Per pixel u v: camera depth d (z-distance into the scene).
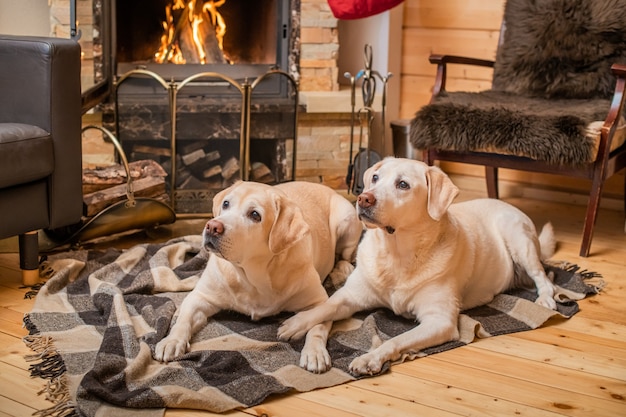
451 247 2.41
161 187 3.37
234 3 3.98
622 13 3.41
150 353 2.12
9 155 2.49
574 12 3.47
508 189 4.17
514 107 3.23
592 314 2.61
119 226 3.12
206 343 2.24
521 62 3.57
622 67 3.03
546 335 2.44
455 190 2.29
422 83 4.35
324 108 3.87
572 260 3.14
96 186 3.20
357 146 4.03
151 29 3.90
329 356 2.16
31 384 2.02
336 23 3.93
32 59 2.65
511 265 2.72
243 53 4.04
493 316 2.52
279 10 3.86
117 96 3.48
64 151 2.70
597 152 3.05
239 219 2.15
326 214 2.83
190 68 3.72
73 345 2.22
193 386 2.00
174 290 2.63
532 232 2.76
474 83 4.21
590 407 2.00
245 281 2.31
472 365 2.21
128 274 2.75
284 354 2.20
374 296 2.45
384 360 2.15
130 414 1.86
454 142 3.18
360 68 4.33
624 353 2.33
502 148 3.10
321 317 2.34
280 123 3.77
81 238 3.06
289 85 3.83
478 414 1.95
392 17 4.21
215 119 3.58
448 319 2.33
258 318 2.40
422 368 2.17
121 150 3.13
